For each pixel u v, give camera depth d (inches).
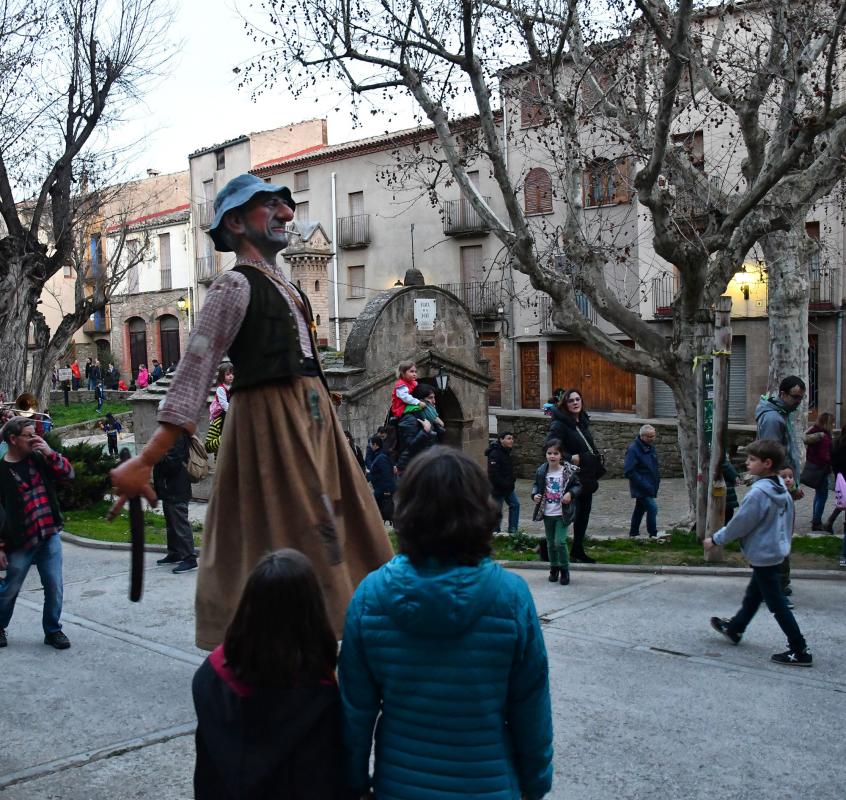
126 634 303.0
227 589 112.8
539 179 1259.2
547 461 393.1
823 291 1117.1
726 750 205.2
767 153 508.4
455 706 98.7
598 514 721.0
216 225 115.6
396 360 783.1
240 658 101.1
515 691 102.9
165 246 1913.1
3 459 282.7
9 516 279.4
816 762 198.7
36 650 285.3
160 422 104.4
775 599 264.5
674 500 769.6
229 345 110.2
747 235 485.7
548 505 383.2
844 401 1133.7
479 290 1438.2
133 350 2033.7
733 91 533.0
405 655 99.8
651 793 184.5
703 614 326.3
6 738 214.4
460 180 507.2
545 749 105.4
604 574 406.0
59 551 289.6
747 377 1221.1
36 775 194.1
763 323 1197.1
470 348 867.4
